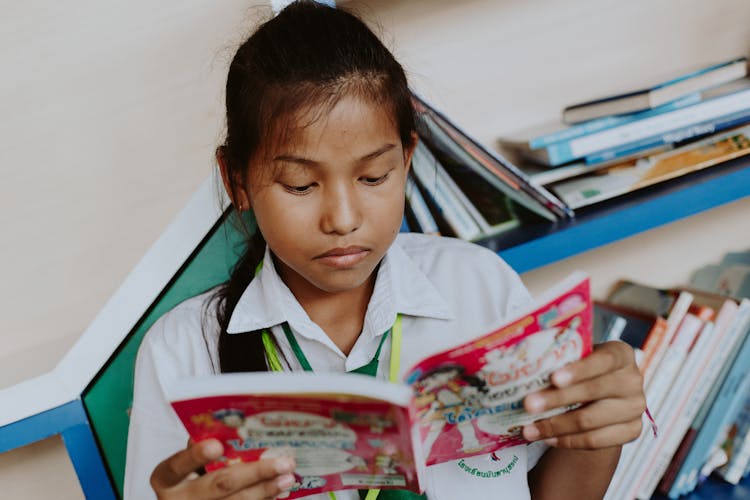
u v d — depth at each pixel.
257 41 0.73
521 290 0.84
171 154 1.14
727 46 1.34
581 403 0.66
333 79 0.67
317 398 0.55
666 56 1.31
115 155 1.13
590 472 0.82
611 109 1.13
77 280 1.15
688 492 1.22
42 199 1.12
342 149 0.66
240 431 0.61
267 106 0.67
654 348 1.14
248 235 0.87
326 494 0.78
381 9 1.15
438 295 0.82
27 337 1.15
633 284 1.30
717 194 1.08
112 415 0.98
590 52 1.27
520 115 1.26
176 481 0.65
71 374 0.96
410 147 0.78
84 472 0.98
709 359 1.15
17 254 1.13
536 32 1.23
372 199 0.69
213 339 0.83
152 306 0.96
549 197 1.05
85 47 1.09
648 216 1.06
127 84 1.11
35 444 1.18
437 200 1.04
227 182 0.79
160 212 1.16
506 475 0.81
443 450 0.69
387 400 0.54
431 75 1.20
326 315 0.82
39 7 1.06
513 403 0.65
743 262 1.35
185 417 0.59
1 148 1.09
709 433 1.19
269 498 0.65
